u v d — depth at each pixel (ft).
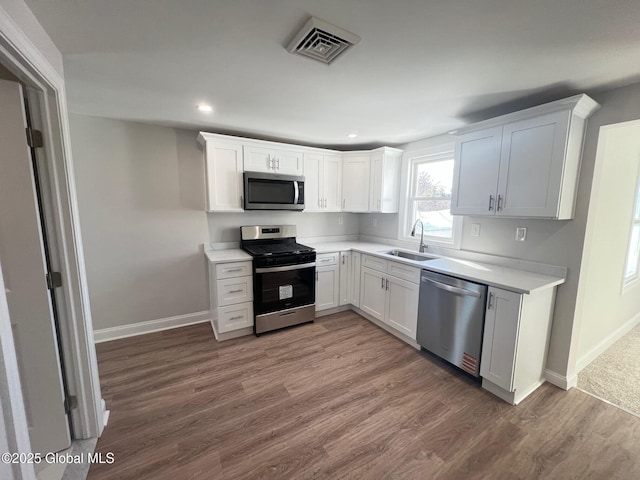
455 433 5.68
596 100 6.32
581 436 5.63
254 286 9.64
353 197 12.33
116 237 9.29
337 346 9.11
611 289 8.74
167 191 9.88
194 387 7.04
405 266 9.10
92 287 9.11
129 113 8.22
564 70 5.35
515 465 5.00
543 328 6.95
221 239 11.00
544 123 6.36
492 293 6.65
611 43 4.45
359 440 5.49
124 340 9.42
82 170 8.64
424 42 4.49
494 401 6.62
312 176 11.66
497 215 7.39
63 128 4.73
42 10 3.74
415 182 11.68
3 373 2.06
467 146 8.11
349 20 3.96
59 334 5.04
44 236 4.75
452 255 9.79
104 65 5.33
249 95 6.76
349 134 10.41
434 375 7.61
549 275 7.23
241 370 7.76
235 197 9.98
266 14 3.88
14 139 4.24
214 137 9.38
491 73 5.54
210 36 4.42
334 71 5.55
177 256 10.28
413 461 5.06
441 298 7.89
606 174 7.16
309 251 10.46
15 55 3.53
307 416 6.10
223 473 4.80
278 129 9.77
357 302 11.55
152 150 9.50
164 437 5.52
